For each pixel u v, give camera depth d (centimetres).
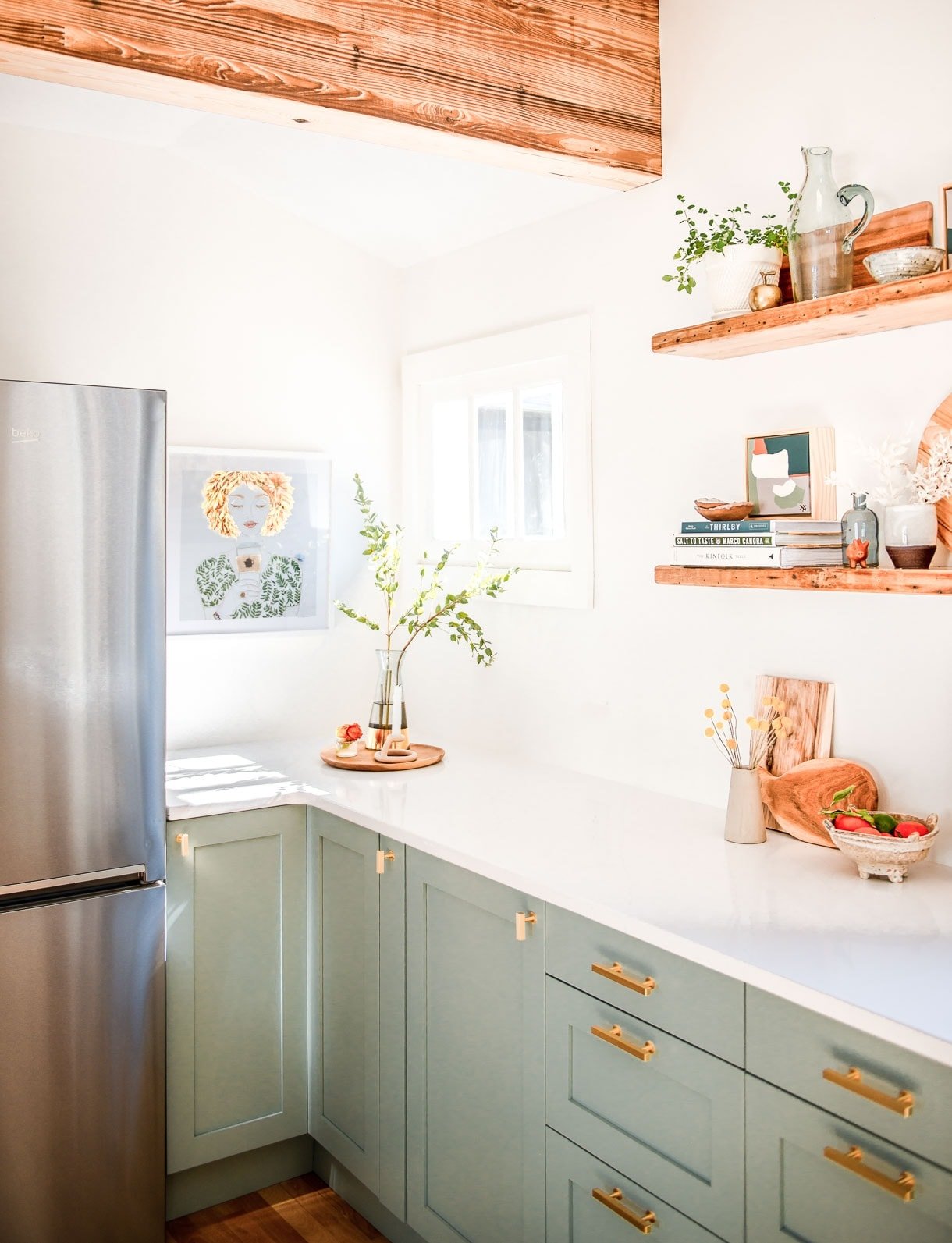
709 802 246
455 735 328
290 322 323
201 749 314
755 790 215
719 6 232
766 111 224
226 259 311
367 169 279
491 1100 209
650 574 257
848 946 159
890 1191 135
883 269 180
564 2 230
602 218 265
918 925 167
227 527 313
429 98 211
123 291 294
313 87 198
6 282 278
